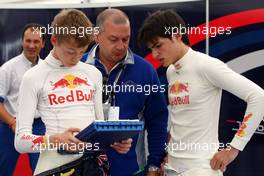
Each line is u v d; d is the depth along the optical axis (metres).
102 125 1.96
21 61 3.75
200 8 3.67
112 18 2.58
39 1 4.22
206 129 2.32
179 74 2.38
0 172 3.80
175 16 2.39
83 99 2.18
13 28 3.98
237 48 3.61
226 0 3.62
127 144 2.22
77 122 2.13
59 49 2.12
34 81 2.13
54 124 2.12
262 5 3.56
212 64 2.27
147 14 3.77
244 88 2.21
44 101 2.15
